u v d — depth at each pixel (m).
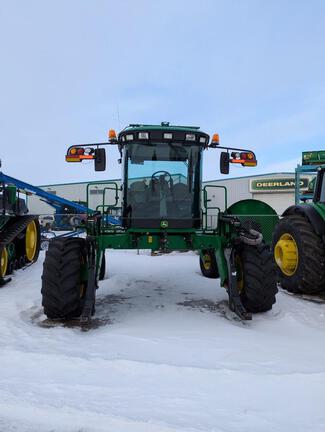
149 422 2.26
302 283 6.34
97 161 5.79
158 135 5.50
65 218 16.75
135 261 10.38
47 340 3.88
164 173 5.57
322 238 6.31
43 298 4.75
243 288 5.18
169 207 5.54
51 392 2.64
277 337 4.11
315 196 7.21
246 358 3.34
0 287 6.91
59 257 4.81
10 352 3.38
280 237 7.12
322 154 12.36
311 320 5.00
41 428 2.25
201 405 2.49
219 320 4.81
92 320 4.91
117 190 5.98
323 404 2.52
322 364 3.21
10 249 8.02
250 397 2.61
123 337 3.97
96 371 3.01
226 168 6.12
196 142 5.61
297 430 2.23
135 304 5.74
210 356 3.39
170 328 4.39
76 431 2.22
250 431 2.21
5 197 7.96
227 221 5.39
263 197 33.00
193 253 12.80
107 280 7.48
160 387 2.74
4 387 2.71
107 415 2.34
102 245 5.25
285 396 2.62
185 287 6.95
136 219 5.47
